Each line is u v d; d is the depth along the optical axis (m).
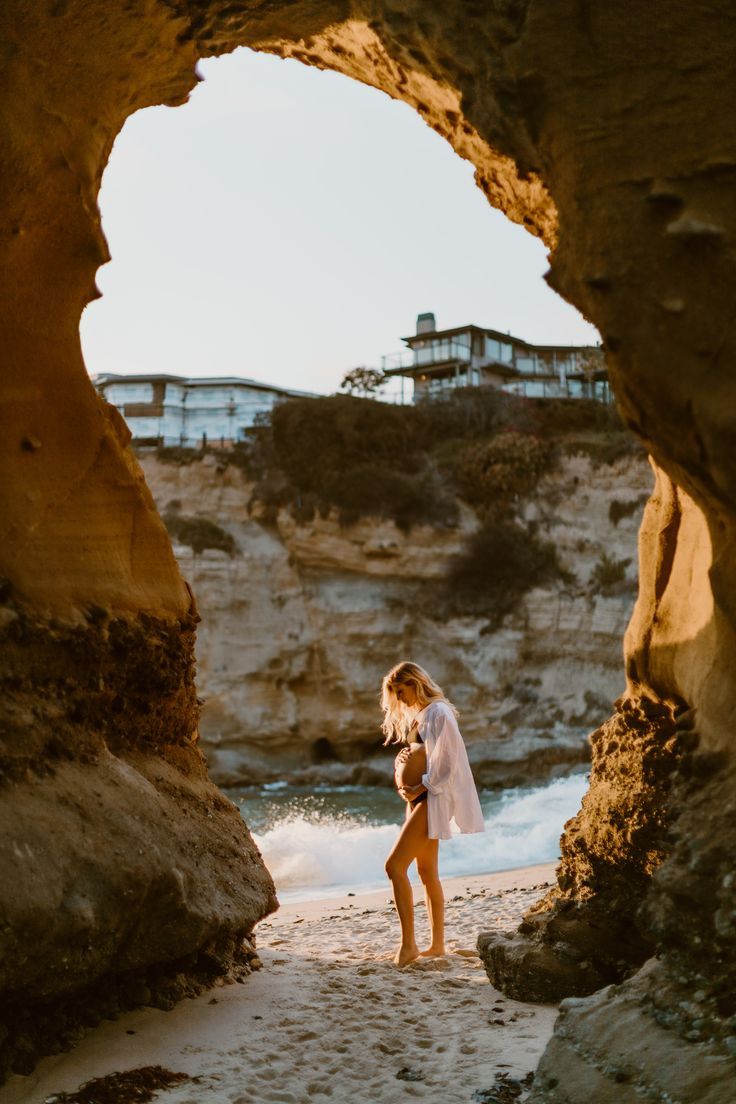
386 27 4.99
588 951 5.21
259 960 6.07
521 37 4.16
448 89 5.06
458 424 37.59
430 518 34.25
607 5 4.01
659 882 3.96
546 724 32.66
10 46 4.86
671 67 3.90
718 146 3.78
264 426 39.34
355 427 35.66
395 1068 4.38
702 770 4.14
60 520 5.38
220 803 6.25
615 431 37.84
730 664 4.18
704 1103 3.31
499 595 33.72
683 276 3.76
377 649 33.78
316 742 34.31
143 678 5.79
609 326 3.84
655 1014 3.79
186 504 35.31
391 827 16.27
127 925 4.57
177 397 48.56
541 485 34.97
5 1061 4.22
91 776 5.00
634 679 5.25
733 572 4.01
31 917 4.09
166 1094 4.12
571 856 5.53
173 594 6.19
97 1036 4.64
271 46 6.03
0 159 4.85
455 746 6.55
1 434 5.06
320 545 34.31
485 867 13.42
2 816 4.32
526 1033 4.75
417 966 6.11
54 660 5.03
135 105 5.98
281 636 34.19
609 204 3.89
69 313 5.45
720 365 3.68
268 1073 4.32
